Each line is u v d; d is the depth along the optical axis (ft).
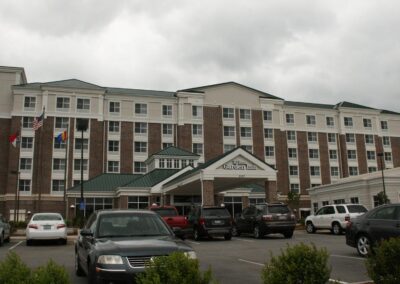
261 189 184.03
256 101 226.38
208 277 18.97
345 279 32.17
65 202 160.56
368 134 248.52
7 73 195.93
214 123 215.31
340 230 82.58
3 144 188.14
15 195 171.12
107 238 28.27
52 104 192.85
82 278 34.55
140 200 147.54
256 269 38.27
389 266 22.48
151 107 208.64
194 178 101.24
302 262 20.21
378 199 111.34
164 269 18.54
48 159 187.52
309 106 244.83
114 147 198.90
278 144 224.94
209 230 73.36
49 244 71.51
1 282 17.19
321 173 232.94
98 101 199.21
